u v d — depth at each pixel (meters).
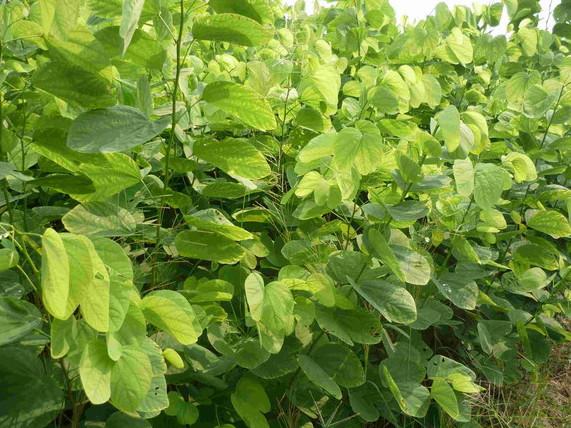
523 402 1.18
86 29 0.50
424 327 0.93
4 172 0.49
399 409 0.91
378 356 1.02
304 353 0.80
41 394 0.58
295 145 1.00
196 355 0.71
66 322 0.47
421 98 0.93
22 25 0.57
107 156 0.60
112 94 0.55
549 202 1.30
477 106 1.42
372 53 1.44
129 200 0.79
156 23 0.60
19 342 0.57
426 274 0.76
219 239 0.67
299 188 0.75
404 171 0.76
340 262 0.80
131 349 0.48
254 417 0.71
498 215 0.96
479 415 1.05
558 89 1.15
